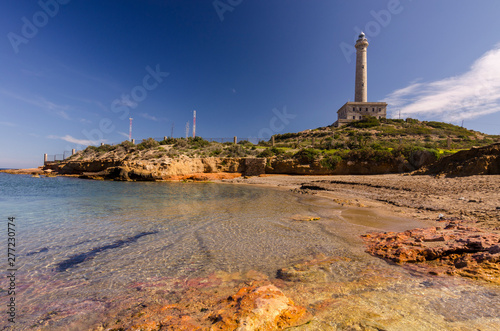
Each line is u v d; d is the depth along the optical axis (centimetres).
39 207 1355
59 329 325
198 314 330
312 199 1684
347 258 560
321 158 3675
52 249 672
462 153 2211
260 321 283
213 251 639
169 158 4047
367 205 1320
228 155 4366
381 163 3347
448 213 984
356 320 291
